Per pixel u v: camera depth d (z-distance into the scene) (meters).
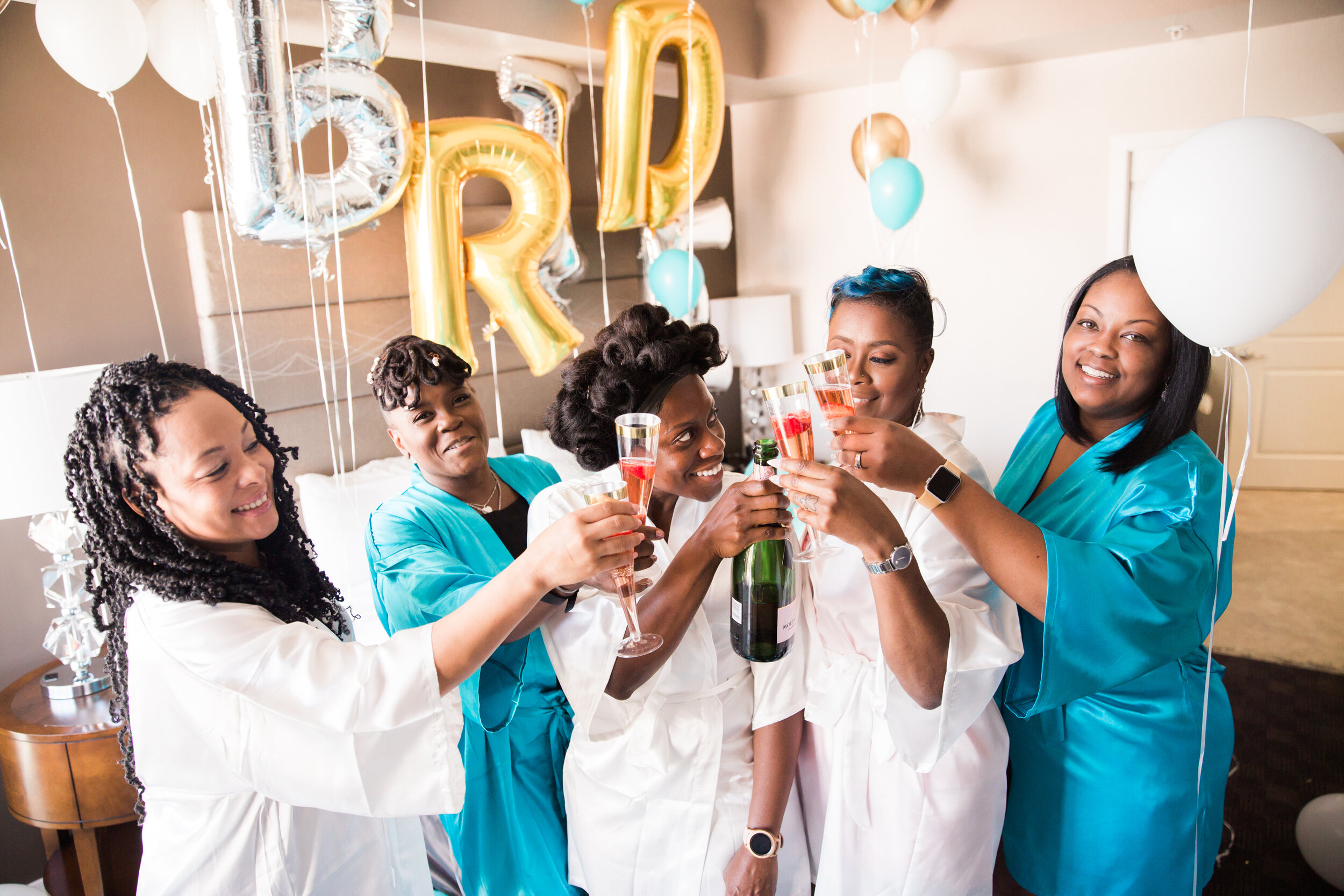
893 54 3.72
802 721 1.29
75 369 2.01
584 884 1.31
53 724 1.92
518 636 1.17
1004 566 1.07
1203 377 1.24
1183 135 3.59
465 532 1.57
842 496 0.95
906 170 3.44
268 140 1.96
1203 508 1.18
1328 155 1.23
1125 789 1.24
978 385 4.28
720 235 3.97
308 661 0.96
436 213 2.62
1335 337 5.10
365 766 0.96
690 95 3.20
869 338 1.20
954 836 1.19
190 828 1.04
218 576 1.03
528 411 3.66
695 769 1.21
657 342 1.10
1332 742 2.76
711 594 1.25
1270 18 3.23
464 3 2.70
